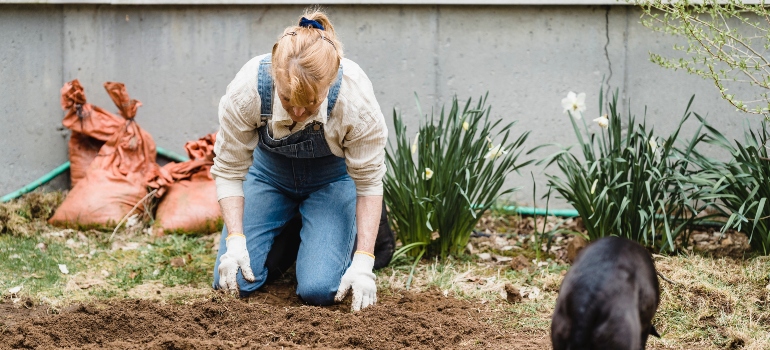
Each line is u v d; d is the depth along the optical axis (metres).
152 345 3.42
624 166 4.78
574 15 5.61
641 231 4.75
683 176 4.75
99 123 5.72
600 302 2.50
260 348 3.46
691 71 4.48
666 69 5.55
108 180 5.49
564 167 5.21
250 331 3.71
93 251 5.01
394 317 3.83
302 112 3.33
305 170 4.27
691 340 3.77
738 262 4.64
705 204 4.90
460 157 4.83
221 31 5.83
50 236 5.21
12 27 5.78
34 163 5.95
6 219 5.29
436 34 5.73
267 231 4.35
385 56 5.79
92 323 3.72
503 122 5.79
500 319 3.99
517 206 5.77
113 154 5.61
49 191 5.94
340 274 4.20
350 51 5.79
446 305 4.14
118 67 5.91
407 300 4.23
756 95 5.43
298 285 4.19
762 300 4.12
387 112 5.86
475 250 5.12
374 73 5.81
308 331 3.67
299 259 4.25
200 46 5.86
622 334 2.46
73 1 5.74
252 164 4.50
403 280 4.55
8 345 3.52
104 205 5.38
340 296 3.97
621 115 5.67
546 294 4.33
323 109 3.66
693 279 4.23
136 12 5.84
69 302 4.18
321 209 4.31
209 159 5.58
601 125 4.70
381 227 4.56
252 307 3.93
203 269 4.76
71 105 5.62
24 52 5.82
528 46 5.68
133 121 5.70
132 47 5.88
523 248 5.17
